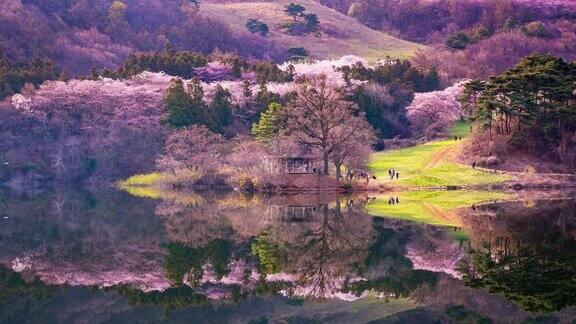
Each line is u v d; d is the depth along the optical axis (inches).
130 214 4111.7
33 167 6712.6
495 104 5285.4
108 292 2090.3
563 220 3336.6
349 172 5083.7
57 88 6973.4
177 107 6441.9
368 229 3198.8
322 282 2160.4
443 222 3368.6
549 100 5403.5
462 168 5275.6
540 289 1942.7
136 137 6560.0
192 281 2217.0
